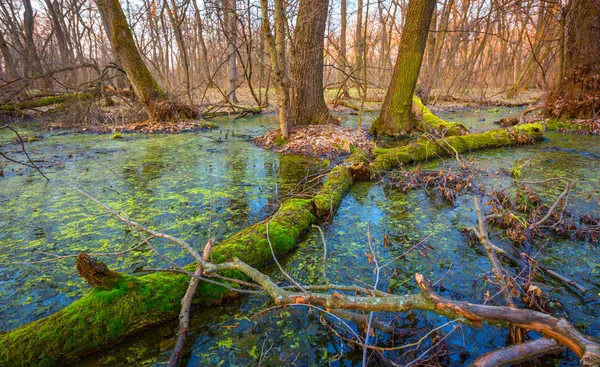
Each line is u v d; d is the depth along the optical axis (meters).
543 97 11.46
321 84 9.59
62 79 18.36
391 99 9.08
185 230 3.77
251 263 2.92
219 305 2.52
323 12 8.91
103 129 10.60
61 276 2.90
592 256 3.15
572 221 3.61
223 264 2.34
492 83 28.73
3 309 2.49
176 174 5.92
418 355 2.05
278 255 3.18
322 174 5.81
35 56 15.22
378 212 4.29
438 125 8.98
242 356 2.08
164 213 4.23
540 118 10.78
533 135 8.23
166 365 2.01
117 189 5.13
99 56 28.05
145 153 7.52
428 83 16.70
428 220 4.03
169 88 15.72
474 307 1.70
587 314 2.38
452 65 21.30
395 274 2.92
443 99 18.97
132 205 4.49
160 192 5.00
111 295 2.21
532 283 2.65
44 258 3.18
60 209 4.36
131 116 11.89
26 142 8.73
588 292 2.63
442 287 2.72
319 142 7.70
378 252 3.31
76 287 2.76
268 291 2.12
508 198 4.34
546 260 3.09
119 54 10.87
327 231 3.78
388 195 4.89
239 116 13.73
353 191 5.07
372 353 2.03
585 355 1.40
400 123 9.07
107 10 10.31
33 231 3.75
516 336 2.03
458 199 4.68
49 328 2.02
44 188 5.15
